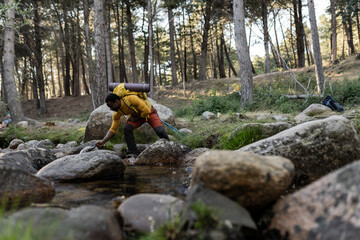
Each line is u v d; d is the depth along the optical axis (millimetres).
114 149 5789
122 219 1772
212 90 20859
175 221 1570
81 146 5918
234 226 1361
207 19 23391
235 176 1578
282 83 16359
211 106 12828
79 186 2977
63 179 3260
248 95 12289
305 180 2607
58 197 2488
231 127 5777
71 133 8258
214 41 36188
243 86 12383
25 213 1494
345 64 17750
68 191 2736
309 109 7316
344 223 1141
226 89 20875
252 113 10102
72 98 29016
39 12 20641
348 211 1172
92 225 1358
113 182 3164
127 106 4625
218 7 22938
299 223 1352
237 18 12383
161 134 5016
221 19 24609
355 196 1190
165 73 49688
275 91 12797
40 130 9094
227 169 1586
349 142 2674
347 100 10102
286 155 2670
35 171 3662
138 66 48188
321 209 1304
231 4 22562
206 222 1385
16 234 1201
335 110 8141
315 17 11906
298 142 2713
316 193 1402
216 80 23219
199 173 1672
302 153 2666
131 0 23203
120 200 2344
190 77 42000
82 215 1466
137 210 1797
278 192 1599
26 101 29562
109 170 3469
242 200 1629
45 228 1288
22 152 3898
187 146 5277
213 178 1605
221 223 1371
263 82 17812
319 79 11852
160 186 2883
